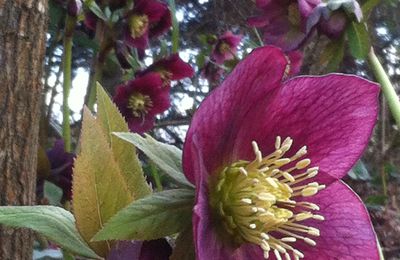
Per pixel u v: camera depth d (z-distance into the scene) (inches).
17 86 7.2
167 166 3.4
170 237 3.5
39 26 7.4
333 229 4.0
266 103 3.9
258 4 8.4
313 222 4.0
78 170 3.2
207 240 3.8
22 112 7.2
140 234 3.1
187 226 3.2
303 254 4.0
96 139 3.3
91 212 3.3
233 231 3.9
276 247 3.8
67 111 9.6
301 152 3.9
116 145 3.5
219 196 3.9
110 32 10.8
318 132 4.1
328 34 7.5
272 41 8.2
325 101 4.0
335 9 7.4
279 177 4.2
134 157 3.6
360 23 7.4
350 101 4.0
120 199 3.3
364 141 4.0
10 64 7.2
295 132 4.1
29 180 7.2
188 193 3.3
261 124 4.0
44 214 3.4
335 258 4.0
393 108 7.0
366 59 7.3
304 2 7.8
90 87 10.6
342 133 4.0
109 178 3.3
